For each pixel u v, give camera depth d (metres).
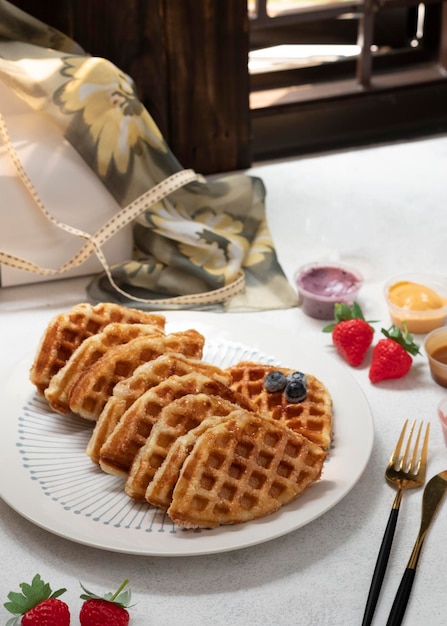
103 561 0.79
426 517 0.81
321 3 1.37
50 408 0.90
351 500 0.83
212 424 0.80
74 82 1.07
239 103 1.29
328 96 1.41
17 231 1.06
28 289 1.09
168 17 1.22
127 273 1.09
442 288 1.05
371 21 1.38
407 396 0.94
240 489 0.79
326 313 1.04
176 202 1.16
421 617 0.75
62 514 0.79
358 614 0.75
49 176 1.05
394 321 1.03
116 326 0.90
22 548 0.80
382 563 0.77
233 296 1.08
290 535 0.80
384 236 1.18
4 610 0.75
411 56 1.47
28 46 1.12
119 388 0.84
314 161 1.35
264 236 1.16
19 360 0.94
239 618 0.75
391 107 1.44
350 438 0.86
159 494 0.78
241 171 1.33
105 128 1.08
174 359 0.85
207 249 1.10
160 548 0.76
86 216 1.08
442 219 1.21
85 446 0.86
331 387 0.91
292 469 0.80
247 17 1.25
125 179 1.08
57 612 0.71
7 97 1.09
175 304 1.07
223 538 0.77
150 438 0.80
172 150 1.30
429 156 1.35
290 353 0.95
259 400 0.89
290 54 1.42
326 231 1.19
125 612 0.73
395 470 0.85
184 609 0.75
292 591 0.76
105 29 1.20
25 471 0.83
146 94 1.25
